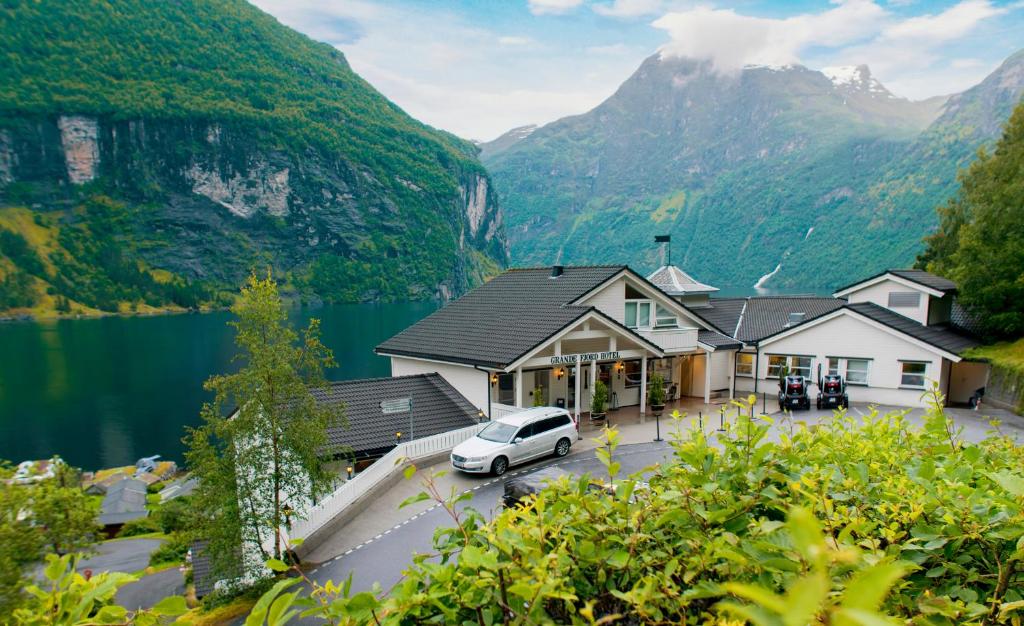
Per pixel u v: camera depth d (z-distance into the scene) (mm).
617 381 32344
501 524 3131
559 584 2621
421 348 29797
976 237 34625
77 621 2625
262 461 16219
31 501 16797
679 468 3949
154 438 82062
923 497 3562
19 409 94688
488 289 34750
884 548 3518
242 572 16188
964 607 2664
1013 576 3184
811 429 5547
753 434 3947
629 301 31359
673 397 34219
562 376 29766
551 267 32812
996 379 29547
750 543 2721
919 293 34188
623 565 2986
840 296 38656
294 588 14555
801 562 2477
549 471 16047
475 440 21672
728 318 39906
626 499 3480
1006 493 3604
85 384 109375
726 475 3781
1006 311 32625
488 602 2924
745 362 36375
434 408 26031
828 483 3768
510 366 24906
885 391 31375
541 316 28531
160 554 41625
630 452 23016
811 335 33625
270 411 16297
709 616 2684
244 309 16547
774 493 3592
